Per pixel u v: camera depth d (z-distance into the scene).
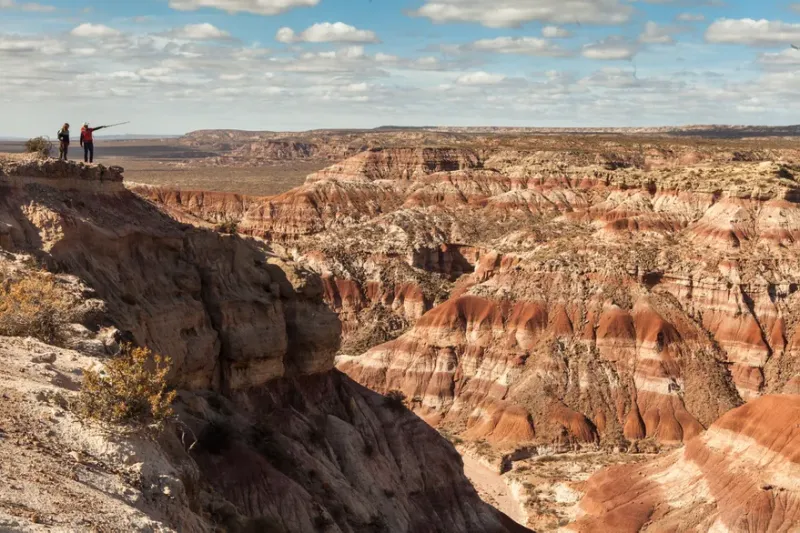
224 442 45.84
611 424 120.25
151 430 25.59
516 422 118.94
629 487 84.81
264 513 44.06
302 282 57.97
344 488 51.78
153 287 48.31
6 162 44.47
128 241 48.34
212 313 52.09
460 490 64.31
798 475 74.38
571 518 87.44
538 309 136.38
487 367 132.75
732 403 121.81
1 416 22.52
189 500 26.75
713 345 130.00
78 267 43.72
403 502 57.47
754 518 73.75
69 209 45.66
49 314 32.91
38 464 20.91
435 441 65.38
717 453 81.12
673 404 121.69
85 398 24.98
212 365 50.72
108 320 39.69
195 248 53.19
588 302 135.75
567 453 115.19
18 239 42.03
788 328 130.88
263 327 53.47
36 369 27.03
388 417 63.53
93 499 20.38
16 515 17.92
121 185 51.75
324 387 59.38
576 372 126.75
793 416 78.19
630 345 128.88
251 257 57.12
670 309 133.38
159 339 46.19
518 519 92.19
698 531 75.75
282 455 49.34
